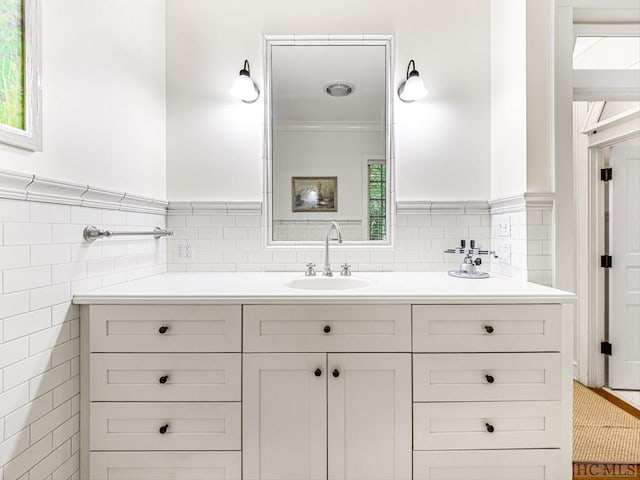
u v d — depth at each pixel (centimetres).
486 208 190
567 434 124
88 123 127
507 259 172
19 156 99
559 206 155
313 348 123
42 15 106
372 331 123
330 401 123
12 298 97
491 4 189
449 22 190
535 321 124
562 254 155
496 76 184
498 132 182
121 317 123
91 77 129
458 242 190
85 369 124
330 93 193
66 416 118
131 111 156
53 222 112
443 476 124
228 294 124
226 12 189
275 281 158
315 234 193
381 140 193
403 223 190
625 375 243
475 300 123
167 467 124
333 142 194
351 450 124
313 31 190
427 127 190
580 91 168
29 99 100
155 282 154
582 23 168
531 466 124
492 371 124
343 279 169
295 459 124
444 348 123
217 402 123
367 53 193
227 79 190
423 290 131
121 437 123
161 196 183
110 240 142
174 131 189
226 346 123
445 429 124
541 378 124
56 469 114
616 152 243
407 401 123
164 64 187
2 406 95
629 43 176
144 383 123
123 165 150
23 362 101
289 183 193
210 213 189
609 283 246
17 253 98
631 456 168
